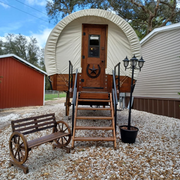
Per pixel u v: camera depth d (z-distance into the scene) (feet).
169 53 22.81
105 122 19.29
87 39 17.34
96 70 17.35
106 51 17.33
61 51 17.03
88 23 17.03
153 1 50.72
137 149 11.65
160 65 24.39
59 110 27.86
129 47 17.04
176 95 21.54
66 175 8.77
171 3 51.42
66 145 11.56
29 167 9.77
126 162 9.89
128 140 12.70
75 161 10.11
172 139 13.58
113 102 14.47
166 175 8.63
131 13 53.47
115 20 16.38
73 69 17.13
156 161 9.98
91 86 17.33
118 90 15.74
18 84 37.35
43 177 8.69
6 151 11.96
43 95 41.75
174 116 21.42
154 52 25.59
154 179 8.31
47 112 26.22
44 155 11.25
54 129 12.58
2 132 16.53
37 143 9.54
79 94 15.53
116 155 10.75
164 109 23.13
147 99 26.71
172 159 10.19
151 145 12.39
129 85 17.35
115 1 51.37
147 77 27.09
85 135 14.80
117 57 17.17
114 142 11.69
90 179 8.38
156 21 58.59
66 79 17.16
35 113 26.02
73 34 17.03
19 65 37.55
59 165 9.80
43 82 41.88
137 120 20.61
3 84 34.71
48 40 16.67
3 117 24.64
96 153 11.06
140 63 13.50
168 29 22.63
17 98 37.14
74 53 17.11
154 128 16.92
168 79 22.95
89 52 17.42
